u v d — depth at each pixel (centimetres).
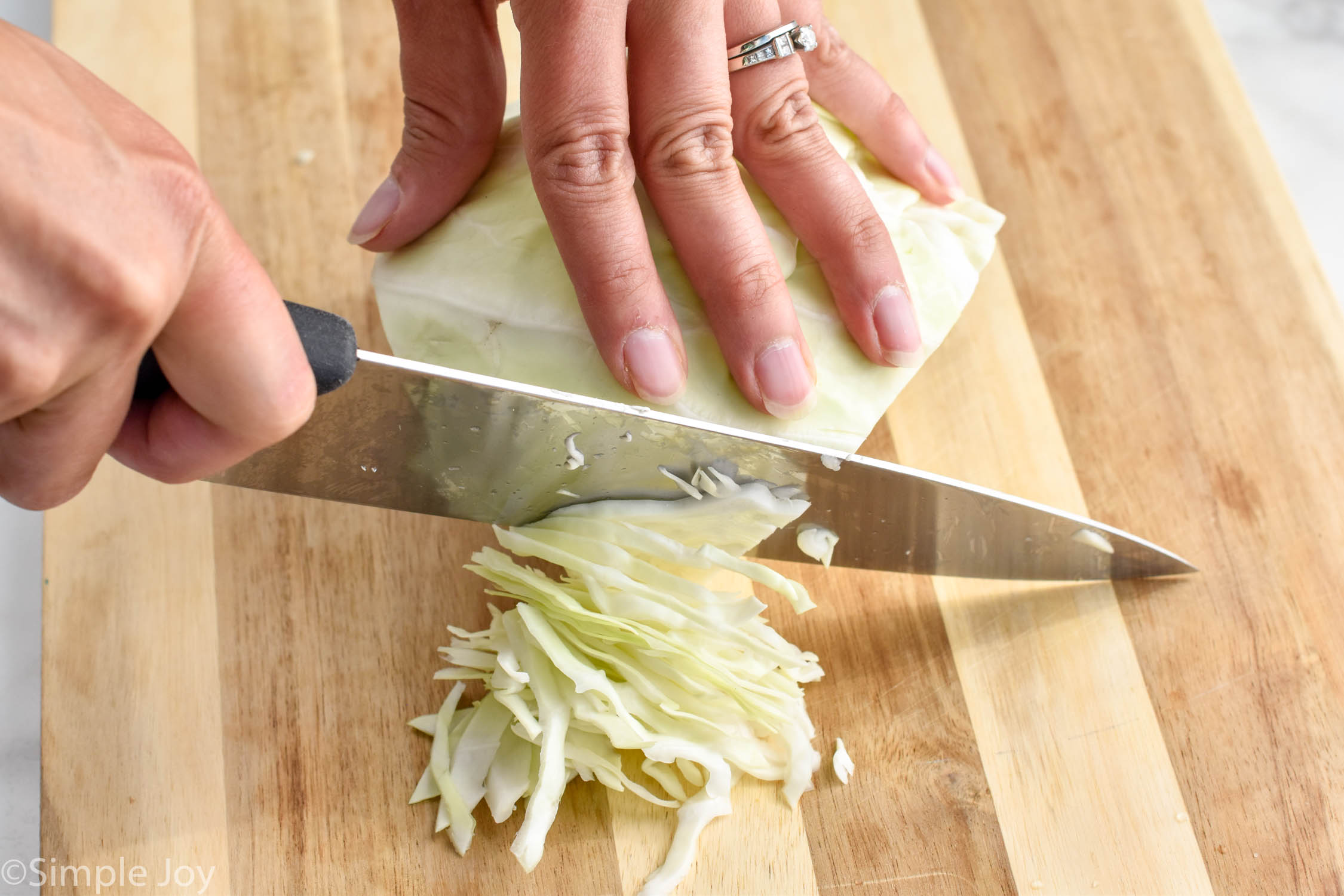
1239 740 46
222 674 46
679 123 43
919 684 46
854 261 44
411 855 44
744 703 45
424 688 46
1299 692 46
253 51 53
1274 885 45
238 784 45
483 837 45
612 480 44
